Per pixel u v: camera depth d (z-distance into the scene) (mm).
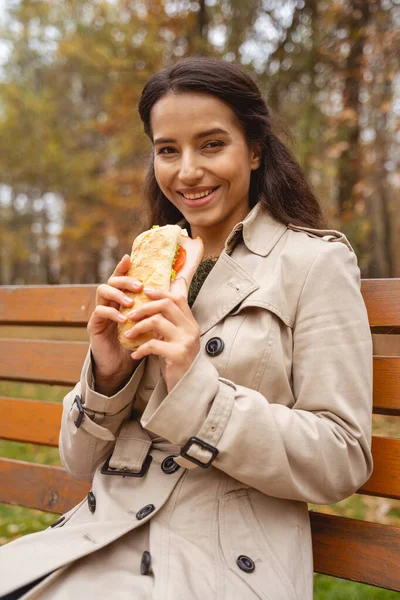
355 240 7527
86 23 11289
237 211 1853
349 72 8047
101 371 1657
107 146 16078
